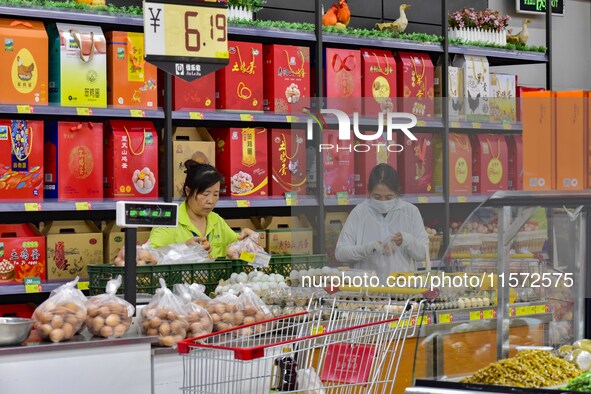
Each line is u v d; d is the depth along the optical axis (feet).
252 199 19.02
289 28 19.93
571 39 30.45
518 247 8.39
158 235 15.88
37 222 19.02
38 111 16.71
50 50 17.51
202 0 13.50
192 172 16.65
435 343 8.33
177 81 18.53
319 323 9.72
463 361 8.32
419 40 22.06
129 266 10.54
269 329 10.57
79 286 17.20
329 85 20.48
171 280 13.41
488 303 8.39
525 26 24.79
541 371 7.86
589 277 8.47
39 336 9.57
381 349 8.96
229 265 13.96
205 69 13.56
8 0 16.57
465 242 8.41
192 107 18.69
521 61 25.55
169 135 17.94
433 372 8.25
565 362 8.03
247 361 8.52
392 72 21.25
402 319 9.09
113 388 9.66
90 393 9.52
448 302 8.39
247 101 19.26
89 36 17.34
